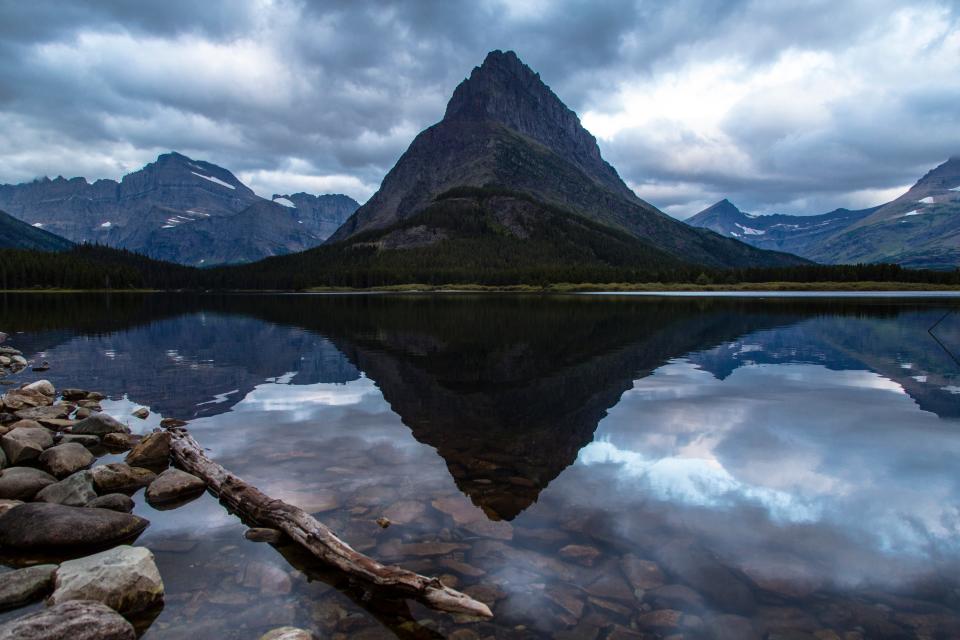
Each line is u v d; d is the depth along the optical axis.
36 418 14.77
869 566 7.27
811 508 9.14
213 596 6.72
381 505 9.27
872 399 17.89
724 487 10.09
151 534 8.49
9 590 6.55
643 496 9.66
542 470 11.05
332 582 7.06
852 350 30.41
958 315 58.91
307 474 10.84
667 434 13.73
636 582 6.88
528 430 14.15
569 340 35.91
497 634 5.93
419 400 17.92
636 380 21.41
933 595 6.60
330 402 17.59
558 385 20.42
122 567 6.62
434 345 33.38
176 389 19.80
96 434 13.95
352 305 92.38
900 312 64.38
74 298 120.56
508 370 23.94
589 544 7.86
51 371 23.81
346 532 8.25
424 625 6.12
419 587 6.61
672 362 26.08
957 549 7.73
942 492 9.83
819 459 11.70
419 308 81.12
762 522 8.60
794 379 21.50
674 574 7.07
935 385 20.23
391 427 14.51
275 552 7.89
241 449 12.55
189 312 70.12
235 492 9.62
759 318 55.47
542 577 7.01
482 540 7.98
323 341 35.75
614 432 13.95
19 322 52.56
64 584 6.43
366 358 27.69
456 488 10.06
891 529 8.35
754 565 7.29
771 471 10.97
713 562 7.37
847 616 6.18
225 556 7.77
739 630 5.93
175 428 13.88
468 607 6.31
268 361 26.67
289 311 73.00
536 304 93.44
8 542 8.02
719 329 43.53
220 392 19.27
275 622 6.19
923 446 12.62
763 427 14.35
